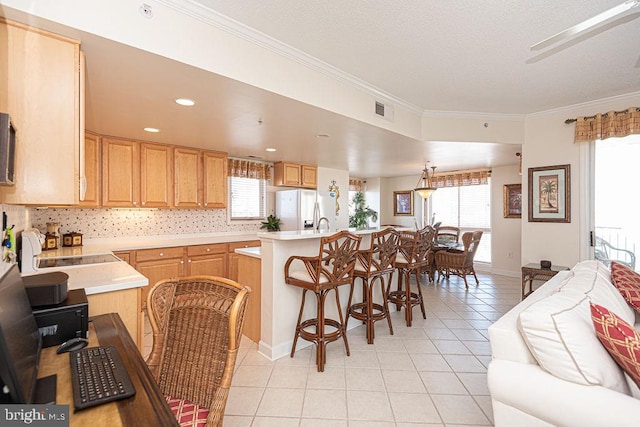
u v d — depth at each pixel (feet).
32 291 4.36
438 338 10.60
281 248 9.42
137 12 5.70
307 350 9.78
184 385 4.46
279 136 12.39
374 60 8.66
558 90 10.93
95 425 2.60
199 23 6.48
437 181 23.76
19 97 4.98
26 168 5.03
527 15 6.67
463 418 6.53
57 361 3.81
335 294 10.14
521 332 4.65
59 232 12.17
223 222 17.39
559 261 12.87
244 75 7.23
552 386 4.18
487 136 13.53
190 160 14.67
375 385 7.75
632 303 7.09
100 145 12.13
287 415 6.61
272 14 6.61
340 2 6.23
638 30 7.22
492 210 21.08
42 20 4.90
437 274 19.29
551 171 13.03
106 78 6.99
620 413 3.67
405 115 12.25
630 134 11.04
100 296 6.10
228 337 4.09
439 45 7.88
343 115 9.70
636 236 11.45
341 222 21.66
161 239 14.99
